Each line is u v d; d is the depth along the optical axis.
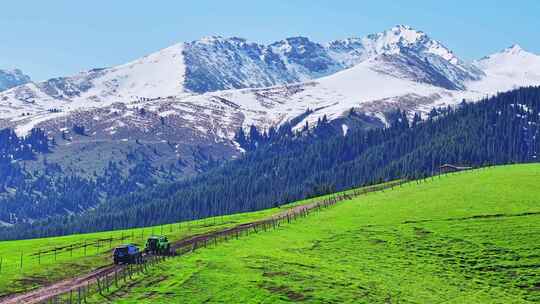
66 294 71.62
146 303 64.81
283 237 107.19
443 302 71.62
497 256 88.69
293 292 70.75
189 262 85.44
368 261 89.06
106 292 70.38
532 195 125.81
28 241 126.25
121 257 90.38
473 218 110.25
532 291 76.44
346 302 68.88
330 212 133.50
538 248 90.50
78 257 98.31
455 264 87.00
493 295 75.19
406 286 77.12
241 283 73.00
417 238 100.69
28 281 80.56
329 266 84.94
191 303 65.62
